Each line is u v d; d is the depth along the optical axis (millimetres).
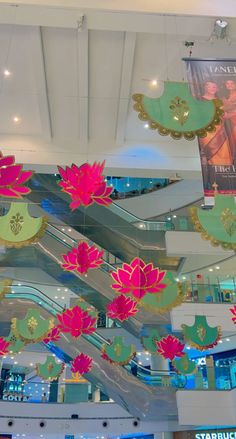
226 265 12789
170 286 7230
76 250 5840
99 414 13469
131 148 8820
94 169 3955
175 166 8781
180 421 11008
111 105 7887
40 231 4879
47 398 13852
